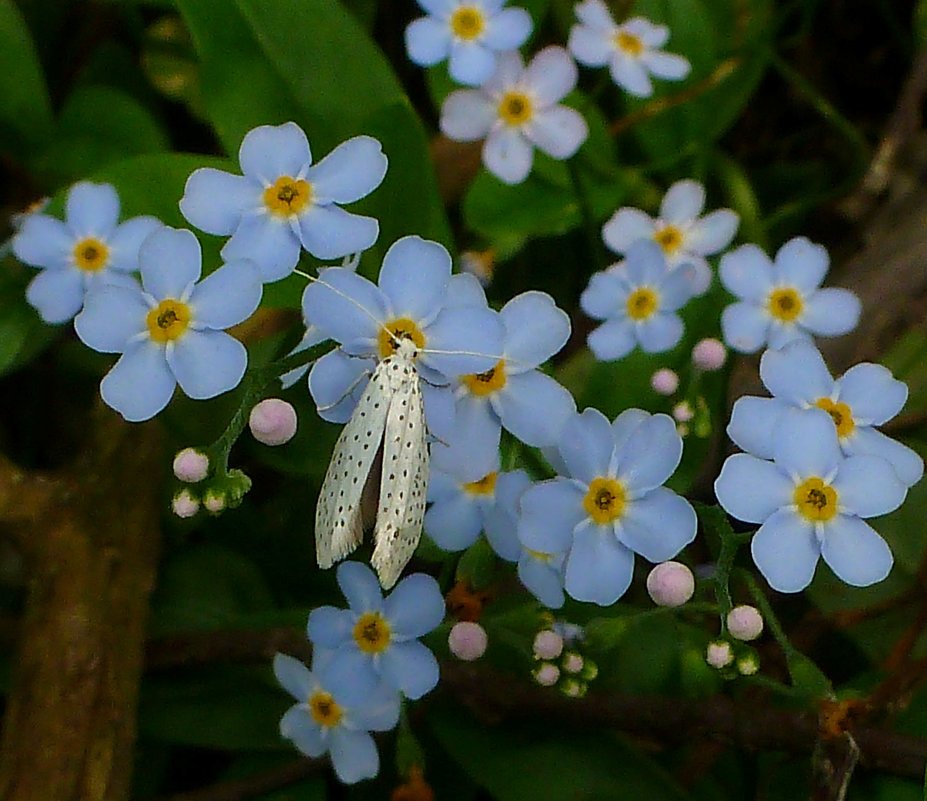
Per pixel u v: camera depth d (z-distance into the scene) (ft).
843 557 0.17
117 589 0.23
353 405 0.18
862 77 0.37
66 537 0.23
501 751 0.22
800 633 0.24
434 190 0.24
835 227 0.35
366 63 0.25
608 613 0.23
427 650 0.20
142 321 0.18
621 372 0.25
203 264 0.24
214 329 0.17
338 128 0.25
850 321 0.24
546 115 0.27
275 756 0.24
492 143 0.27
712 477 0.26
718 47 0.33
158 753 0.25
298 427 0.25
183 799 0.23
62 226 0.23
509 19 0.26
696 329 0.26
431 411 0.18
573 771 0.22
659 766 0.22
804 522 0.17
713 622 0.24
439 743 0.24
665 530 0.17
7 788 0.21
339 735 0.21
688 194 0.27
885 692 0.21
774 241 0.34
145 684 0.24
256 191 0.19
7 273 0.26
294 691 0.21
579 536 0.18
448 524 0.19
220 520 0.26
